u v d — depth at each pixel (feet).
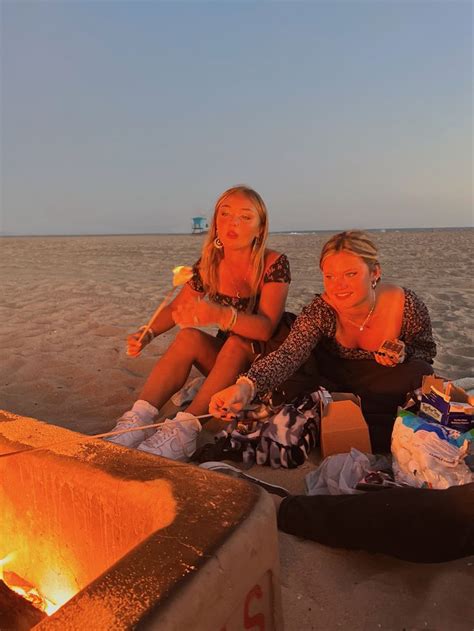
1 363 15.19
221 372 9.18
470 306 23.70
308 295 28.37
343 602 5.81
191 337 9.68
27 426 5.08
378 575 6.17
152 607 2.99
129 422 9.00
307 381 9.37
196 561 3.31
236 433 8.83
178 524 3.62
